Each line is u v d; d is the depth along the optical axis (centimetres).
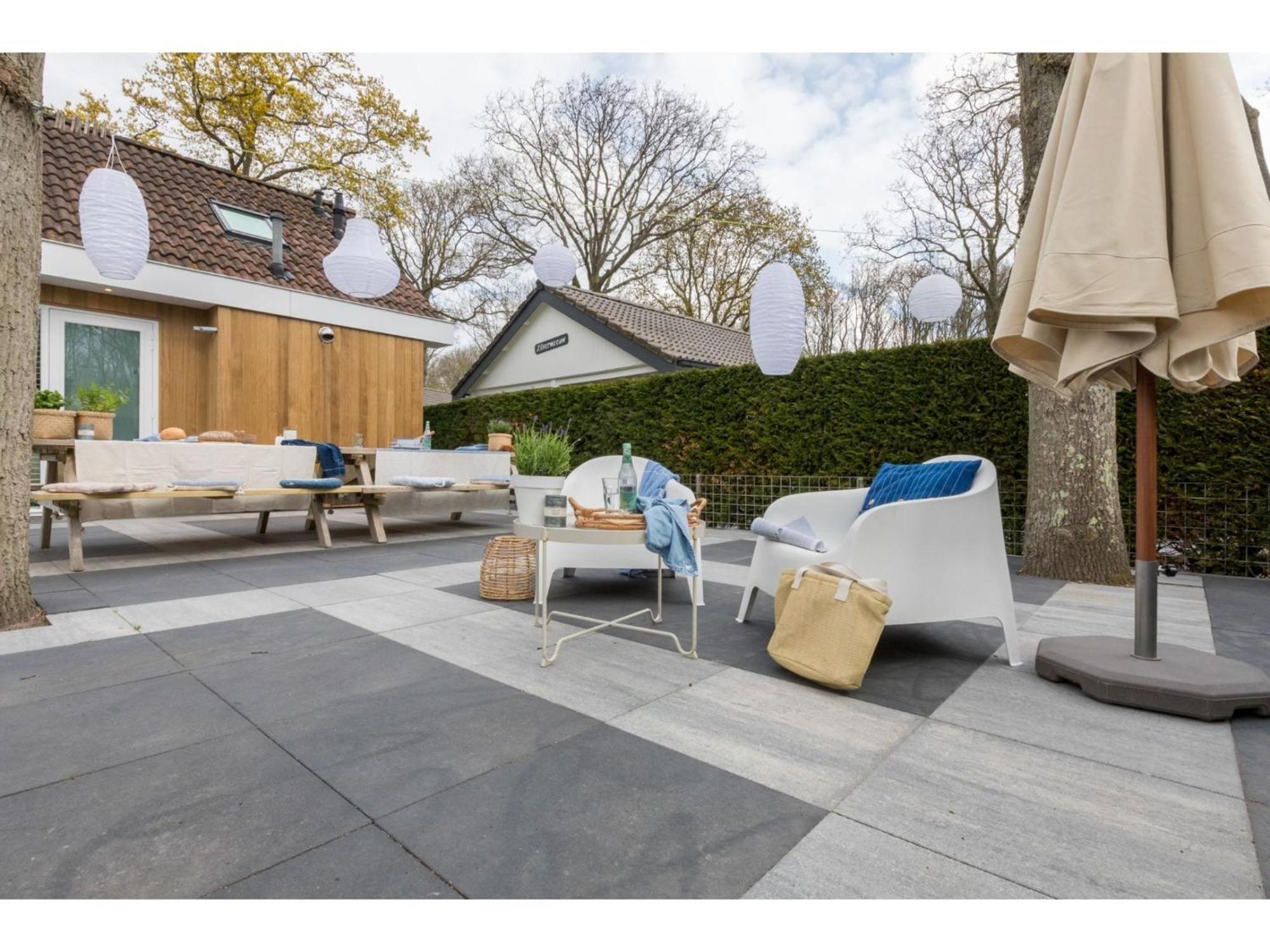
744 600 307
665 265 1666
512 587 345
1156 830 133
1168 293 172
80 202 486
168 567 432
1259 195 165
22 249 278
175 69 1245
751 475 714
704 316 1731
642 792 147
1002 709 200
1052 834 132
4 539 277
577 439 886
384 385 902
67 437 475
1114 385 237
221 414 744
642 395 822
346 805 140
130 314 721
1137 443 220
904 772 158
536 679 224
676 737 177
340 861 121
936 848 127
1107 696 204
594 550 321
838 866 121
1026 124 467
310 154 1402
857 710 198
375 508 574
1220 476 455
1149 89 184
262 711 192
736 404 730
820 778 155
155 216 749
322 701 201
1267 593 382
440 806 140
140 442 462
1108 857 125
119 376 717
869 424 628
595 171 1597
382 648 258
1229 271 164
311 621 298
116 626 285
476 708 196
